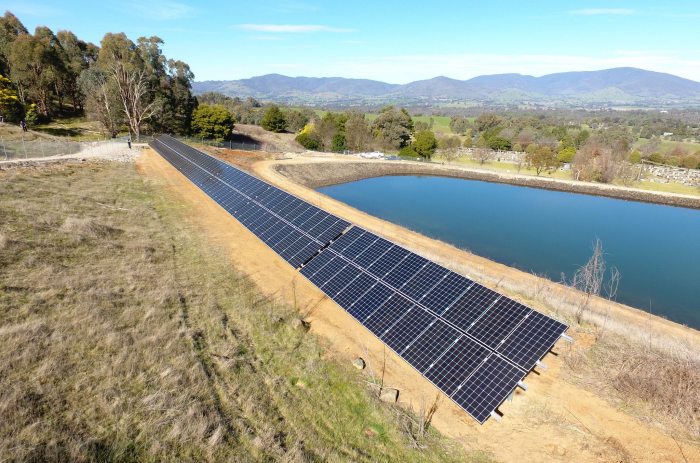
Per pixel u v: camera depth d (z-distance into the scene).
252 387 13.70
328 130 110.88
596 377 14.83
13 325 14.55
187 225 30.42
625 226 53.47
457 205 61.59
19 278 17.80
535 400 13.79
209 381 13.56
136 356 14.08
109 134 77.56
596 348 16.78
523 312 14.05
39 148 51.34
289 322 18.23
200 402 12.41
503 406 13.62
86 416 11.24
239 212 29.95
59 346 13.95
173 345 15.12
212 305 18.89
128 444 10.49
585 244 44.78
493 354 13.14
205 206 35.81
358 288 17.98
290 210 26.78
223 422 11.77
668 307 29.36
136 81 80.69
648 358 15.15
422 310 15.62
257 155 73.88
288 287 21.92
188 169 45.12
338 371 15.21
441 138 123.81
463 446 12.13
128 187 38.25
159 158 57.03
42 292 17.12
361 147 106.69
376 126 124.62
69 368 13.05
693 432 12.31
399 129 118.81
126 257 22.66
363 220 39.91
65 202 29.78
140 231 27.34
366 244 20.38
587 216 58.22
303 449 11.41
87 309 16.39
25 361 12.84
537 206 63.12
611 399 13.73
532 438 12.35
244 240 28.39
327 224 23.36
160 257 23.69
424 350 14.16
